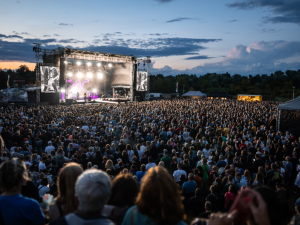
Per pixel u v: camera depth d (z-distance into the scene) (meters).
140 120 17.91
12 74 99.38
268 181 7.18
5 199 1.94
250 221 1.10
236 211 1.12
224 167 7.59
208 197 5.54
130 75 43.97
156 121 17.55
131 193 2.17
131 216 1.57
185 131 13.08
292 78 109.31
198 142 10.36
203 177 7.23
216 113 23.69
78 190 1.54
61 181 2.09
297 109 16.11
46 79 32.16
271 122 19.64
